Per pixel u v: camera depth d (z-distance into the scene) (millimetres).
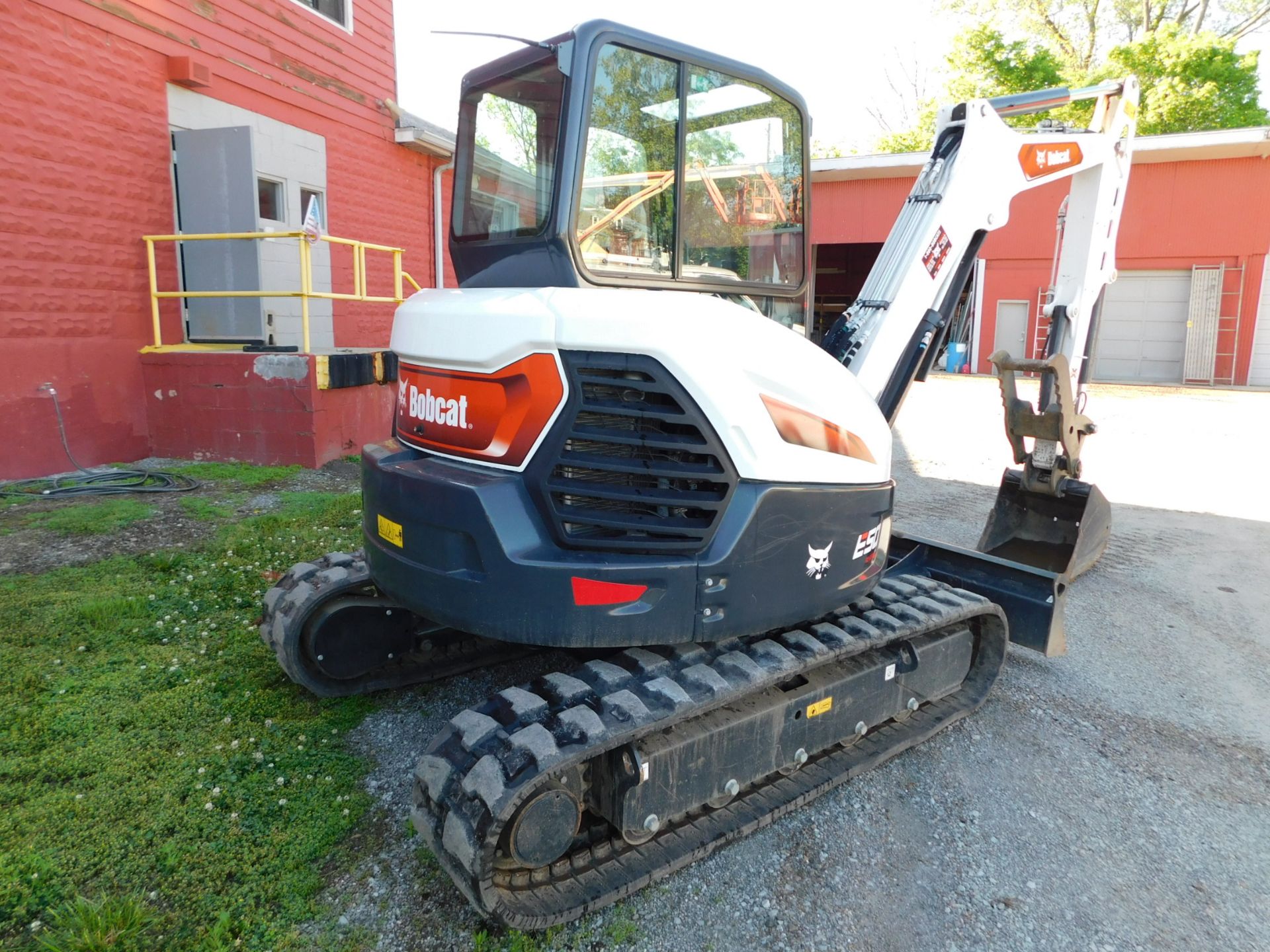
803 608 2764
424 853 2580
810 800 2949
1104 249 4859
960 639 3547
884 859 2703
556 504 2418
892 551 4566
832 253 24234
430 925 2303
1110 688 3982
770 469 2539
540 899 2291
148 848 2508
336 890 2410
